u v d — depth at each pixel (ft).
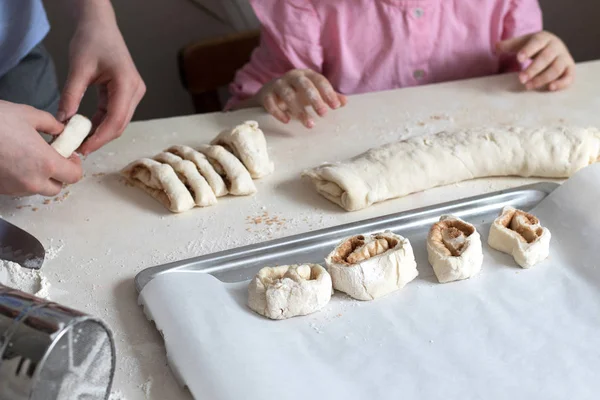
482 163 3.27
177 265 2.73
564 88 4.11
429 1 4.65
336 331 2.45
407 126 3.81
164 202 3.20
